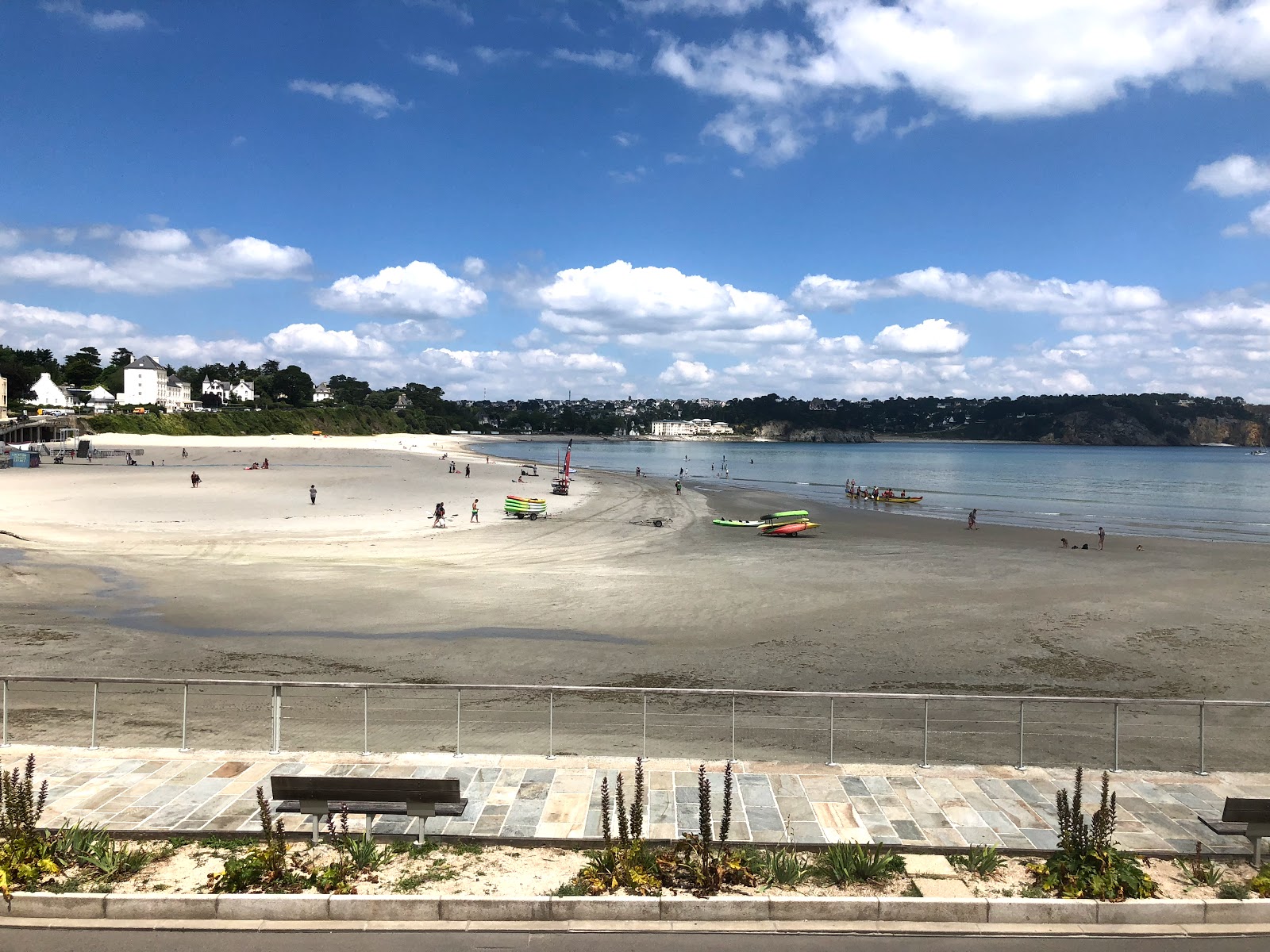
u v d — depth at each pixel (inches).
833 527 2047.2
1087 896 313.7
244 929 291.4
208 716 595.2
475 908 299.1
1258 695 729.0
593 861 330.0
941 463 6732.3
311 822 372.5
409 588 1134.4
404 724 586.9
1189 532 1982.0
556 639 879.7
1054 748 568.1
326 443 6820.9
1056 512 2516.0
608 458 7362.2
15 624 894.4
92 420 6018.7
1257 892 321.4
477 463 4977.9
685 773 435.2
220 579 1173.1
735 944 286.7
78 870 323.6
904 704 672.4
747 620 983.0
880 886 322.3
